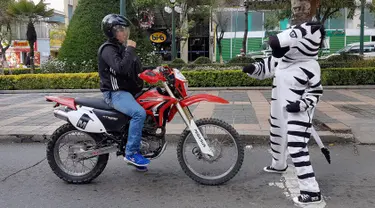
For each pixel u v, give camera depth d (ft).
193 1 75.10
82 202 12.81
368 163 16.53
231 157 14.30
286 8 54.65
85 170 14.75
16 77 46.11
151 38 98.12
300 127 12.36
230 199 12.84
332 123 22.30
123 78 13.73
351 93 38.45
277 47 12.26
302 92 12.81
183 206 12.32
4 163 17.40
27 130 22.13
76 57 48.67
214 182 14.03
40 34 127.85
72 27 49.65
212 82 44.62
